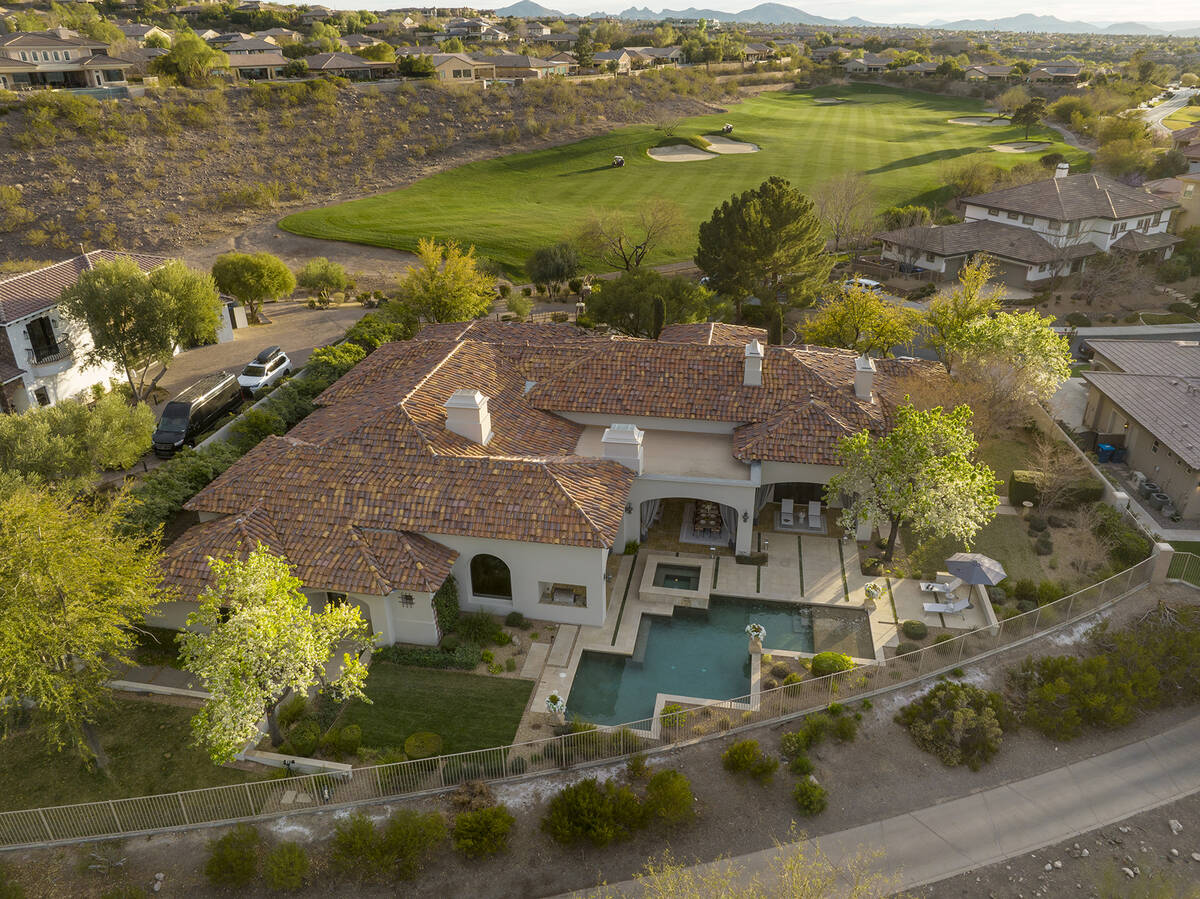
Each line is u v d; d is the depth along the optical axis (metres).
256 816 21.53
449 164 109.88
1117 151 101.62
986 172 94.75
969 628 28.23
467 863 20.14
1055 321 64.62
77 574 21.28
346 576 25.91
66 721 21.86
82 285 44.19
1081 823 21.19
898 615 28.88
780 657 27.09
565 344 39.19
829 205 86.94
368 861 19.86
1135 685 25.11
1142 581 30.28
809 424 32.31
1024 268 71.94
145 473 38.81
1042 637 27.80
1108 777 22.64
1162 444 36.34
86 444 34.66
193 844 20.88
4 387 44.66
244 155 101.44
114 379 51.34
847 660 25.89
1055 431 40.88
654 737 23.73
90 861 20.41
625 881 19.61
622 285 54.34
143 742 23.81
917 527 28.78
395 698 25.31
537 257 73.62
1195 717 24.81
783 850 20.30
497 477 28.28
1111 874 19.62
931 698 24.55
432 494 28.02
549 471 28.28
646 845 20.55
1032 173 93.25
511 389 35.81
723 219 62.97
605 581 28.86
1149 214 76.19
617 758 23.22
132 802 20.80
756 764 22.38
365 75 138.62
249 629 20.45
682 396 34.75
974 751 23.27
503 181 106.62
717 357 35.91
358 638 25.23
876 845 20.52
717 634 28.48
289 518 27.84
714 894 17.86
